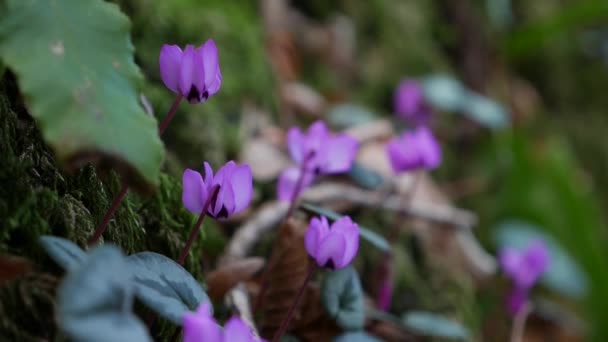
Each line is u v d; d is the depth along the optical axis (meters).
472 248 0.89
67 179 0.44
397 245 0.79
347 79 1.19
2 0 0.39
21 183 0.42
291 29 1.11
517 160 1.31
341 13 1.22
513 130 1.33
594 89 1.72
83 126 0.37
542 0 1.61
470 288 0.86
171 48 0.42
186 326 0.36
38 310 0.41
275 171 0.72
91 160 0.38
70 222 0.43
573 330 1.10
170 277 0.42
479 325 0.89
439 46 1.40
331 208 0.71
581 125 1.68
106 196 0.47
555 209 1.28
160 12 0.71
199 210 0.43
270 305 0.56
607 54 1.72
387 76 1.24
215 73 0.42
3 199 0.41
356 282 0.54
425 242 0.83
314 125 0.54
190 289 0.42
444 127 1.27
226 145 0.73
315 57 1.14
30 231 0.42
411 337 0.67
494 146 1.32
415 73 1.31
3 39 0.38
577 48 1.72
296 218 0.59
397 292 0.77
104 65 0.39
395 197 0.79
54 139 0.37
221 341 0.38
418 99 1.09
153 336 0.46
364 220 0.76
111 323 0.34
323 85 1.13
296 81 1.05
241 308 0.54
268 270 0.56
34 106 0.37
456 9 1.41
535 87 1.65
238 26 0.85
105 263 0.35
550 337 1.08
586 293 1.18
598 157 1.68
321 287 0.54
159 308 0.40
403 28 1.30
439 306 0.81
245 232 0.62
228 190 0.43
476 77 1.43
